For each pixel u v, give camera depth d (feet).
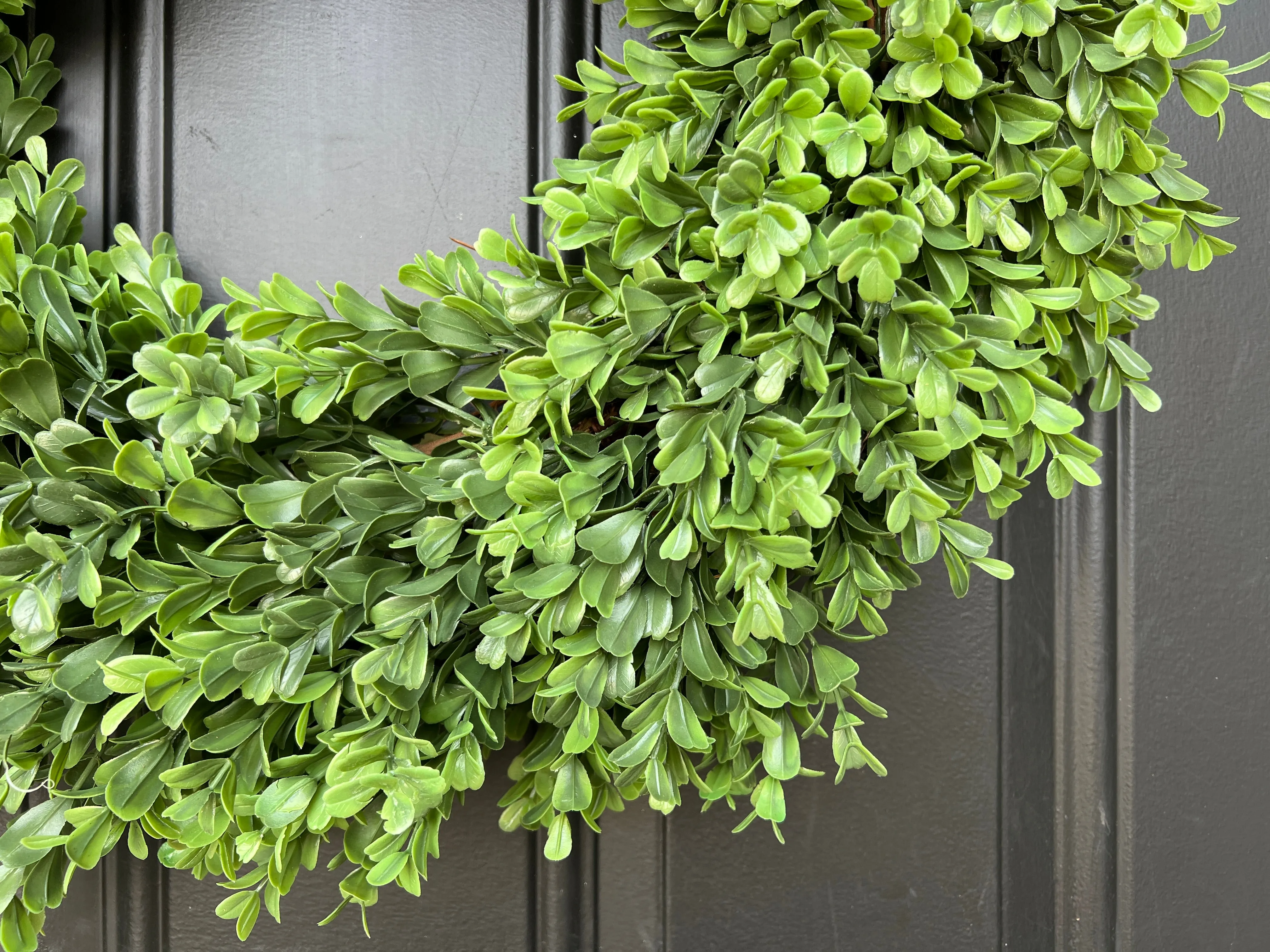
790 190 1.47
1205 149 2.47
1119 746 2.49
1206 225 1.75
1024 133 1.57
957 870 2.50
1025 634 2.51
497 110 2.48
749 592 1.49
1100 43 1.56
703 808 2.30
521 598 1.71
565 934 2.51
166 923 2.56
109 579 1.78
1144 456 2.48
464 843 2.52
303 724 1.73
